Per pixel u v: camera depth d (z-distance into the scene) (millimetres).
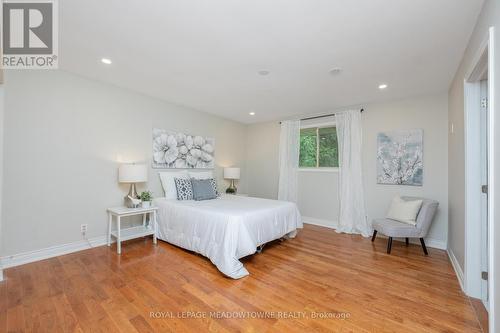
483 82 1962
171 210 3135
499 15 1267
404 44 2061
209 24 1819
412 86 3055
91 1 1570
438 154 3242
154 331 1487
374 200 3775
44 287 1995
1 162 2096
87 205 2953
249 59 2396
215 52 2262
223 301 1836
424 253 2941
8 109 2385
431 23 1757
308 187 4582
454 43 2021
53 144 2680
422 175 3359
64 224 2762
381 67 2521
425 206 2934
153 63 2512
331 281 2189
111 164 3191
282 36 1972
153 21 1790
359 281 2193
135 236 3041
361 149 3914
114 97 3217
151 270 2365
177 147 4066
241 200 3682
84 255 2725
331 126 4379
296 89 3240
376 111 3789
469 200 1975
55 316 1616
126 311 1686
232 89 3285
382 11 1636
